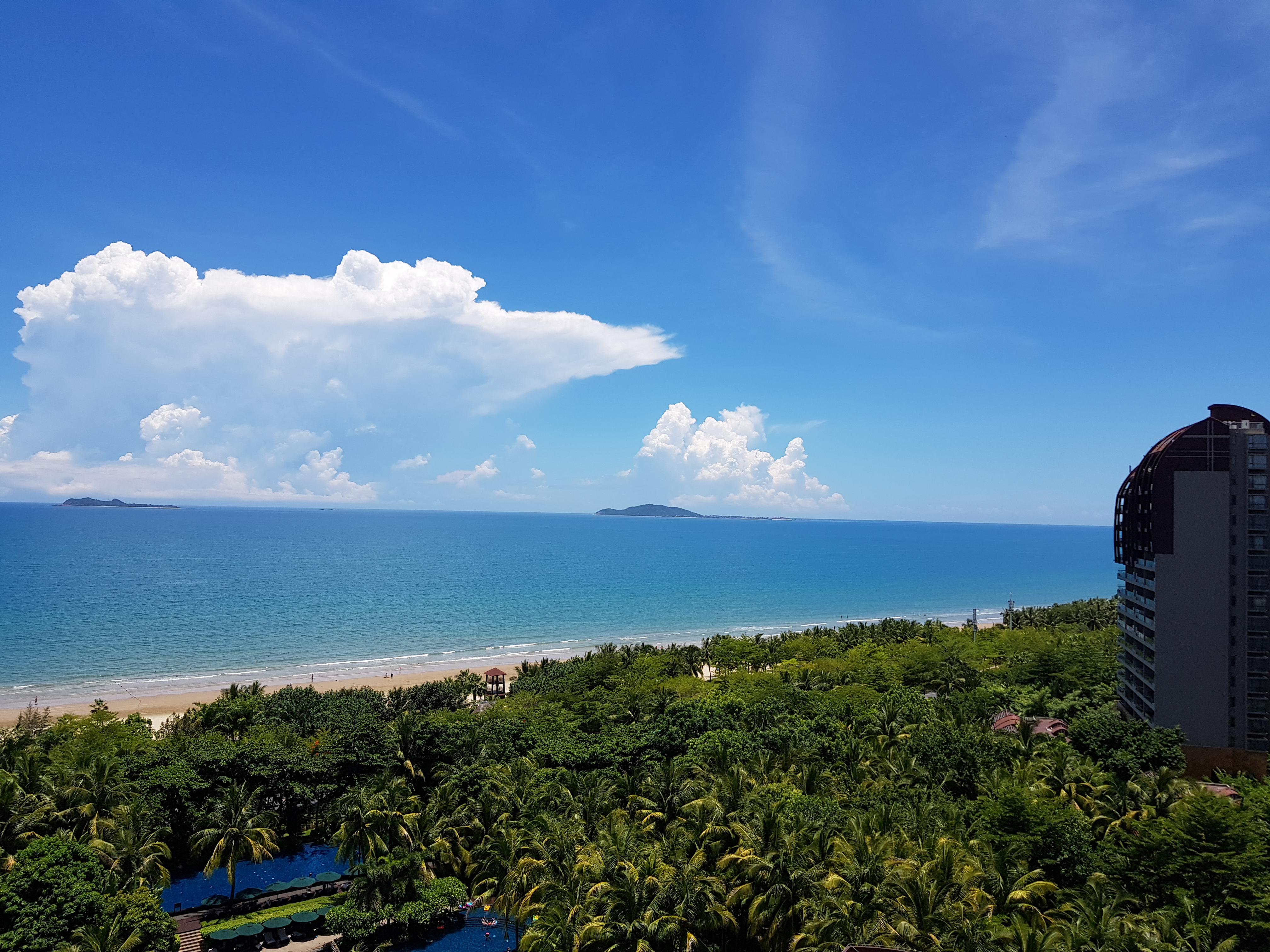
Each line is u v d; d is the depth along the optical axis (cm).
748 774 6481
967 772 6844
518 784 6719
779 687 11056
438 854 6166
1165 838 5122
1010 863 4991
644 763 7581
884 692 11544
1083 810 6203
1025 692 11312
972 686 11925
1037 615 19550
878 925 4166
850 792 6588
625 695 10894
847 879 4556
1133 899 4862
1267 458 8319
